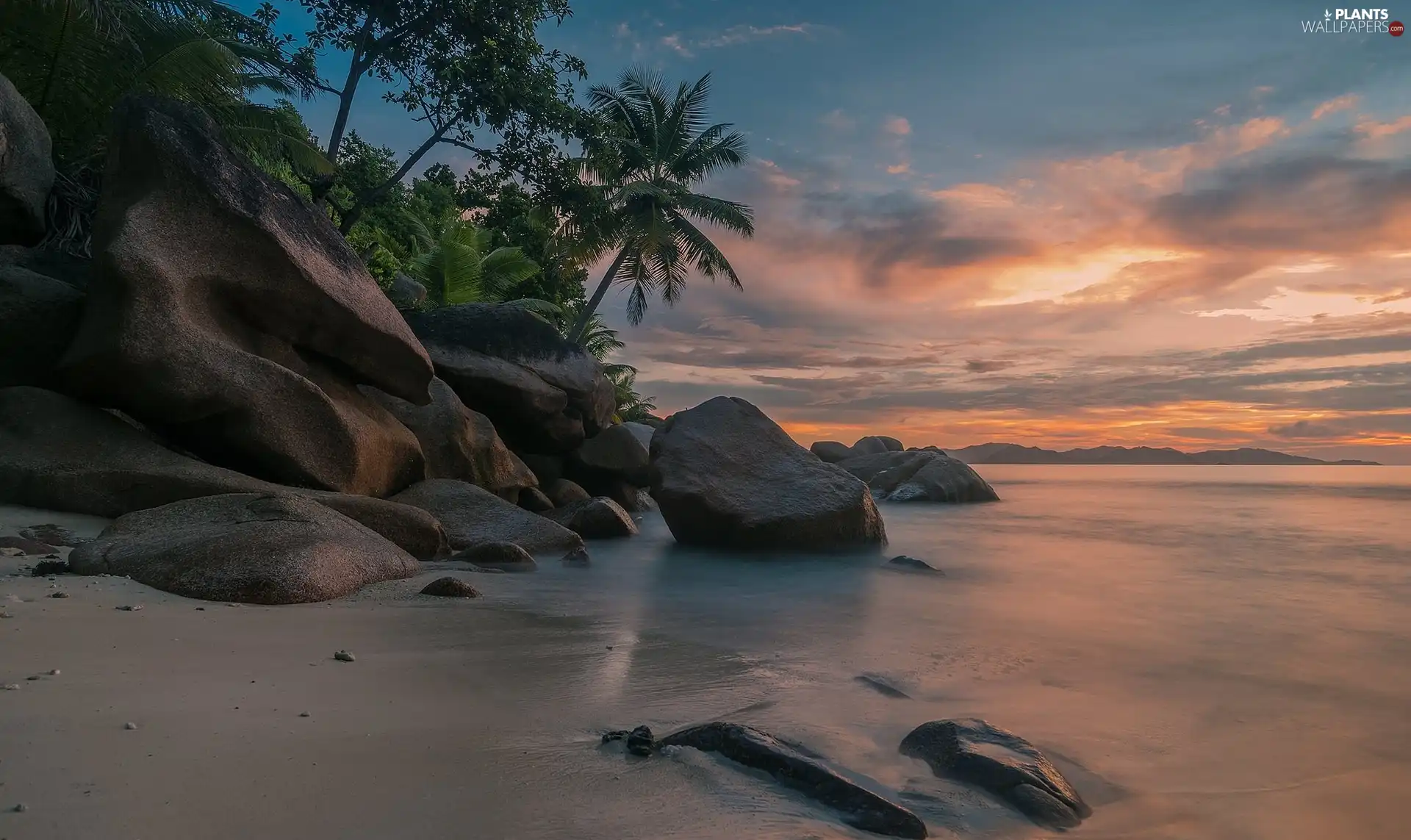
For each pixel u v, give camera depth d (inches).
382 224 1253.1
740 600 273.9
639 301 1391.5
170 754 99.3
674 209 1288.1
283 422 353.4
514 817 88.3
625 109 1307.8
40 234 466.6
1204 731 136.3
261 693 128.6
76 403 333.7
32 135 451.2
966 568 369.4
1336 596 291.6
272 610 201.5
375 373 426.0
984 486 948.6
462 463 507.8
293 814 85.1
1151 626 231.6
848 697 148.3
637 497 756.0
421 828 84.1
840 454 1251.8
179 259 351.6
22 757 94.6
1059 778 108.5
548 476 698.8
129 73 641.6
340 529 268.4
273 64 813.9
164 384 333.1
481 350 634.8
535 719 125.2
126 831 78.4
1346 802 107.7
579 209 1011.3
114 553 230.5
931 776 109.6
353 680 141.3
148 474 303.6
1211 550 447.8
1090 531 573.3
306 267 388.2
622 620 224.5
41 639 151.5
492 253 1258.6
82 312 370.9
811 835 87.7
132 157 367.9
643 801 94.3
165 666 140.3
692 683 153.7
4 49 606.2
